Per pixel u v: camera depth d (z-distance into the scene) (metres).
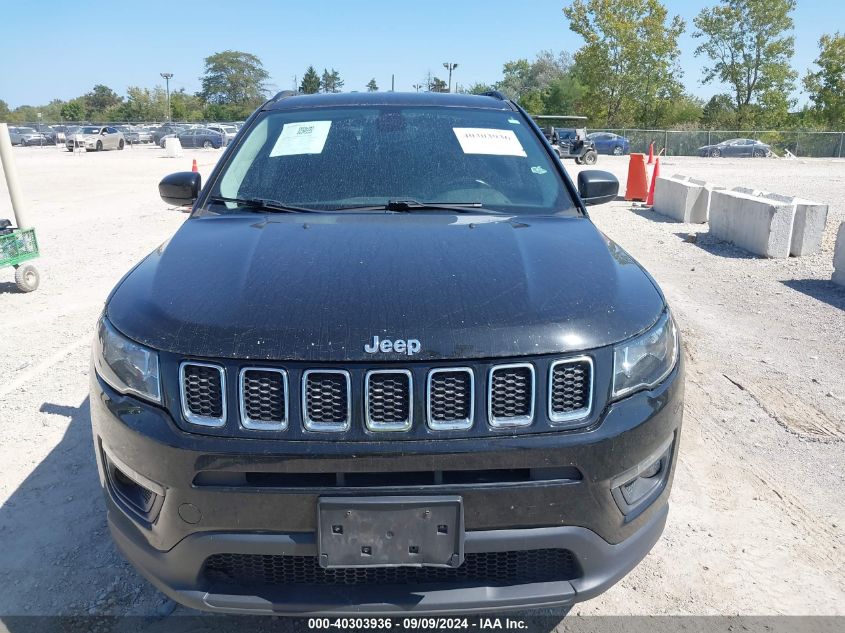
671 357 2.21
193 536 1.95
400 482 1.90
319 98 3.72
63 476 3.46
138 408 1.99
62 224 10.99
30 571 2.75
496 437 1.89
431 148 3.27
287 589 1.99
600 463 1.94
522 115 3.67
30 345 5.41
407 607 1.94
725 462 3.61
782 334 5.60
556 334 1.95
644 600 2.60
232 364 1.90
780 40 57.75
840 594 2.64
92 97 107.44
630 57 54.88
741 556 2.86
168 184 3.37
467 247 2.43
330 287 2.11
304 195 3.00
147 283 2.32
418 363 1.88
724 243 9.30
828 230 10.27
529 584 2.00
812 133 43.91
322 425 1.88
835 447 3.78
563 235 2.64
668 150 44.97
